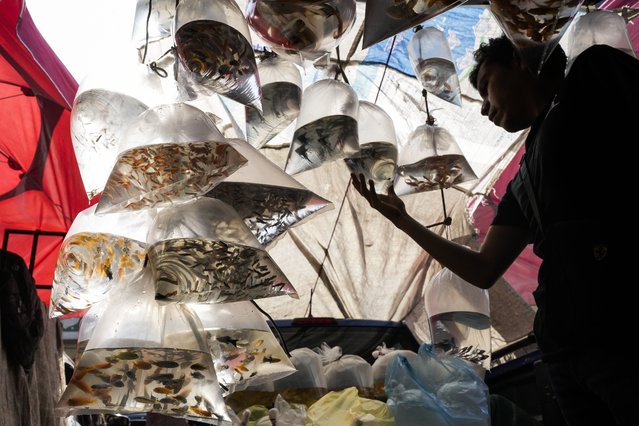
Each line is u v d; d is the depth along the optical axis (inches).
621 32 74.8
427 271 129.6
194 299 50.8
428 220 126.0
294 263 127.0
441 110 109.9
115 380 50.3
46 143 90.7
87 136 58.9
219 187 60.9
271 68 72.0
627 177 45.4
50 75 79.5
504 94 57.7
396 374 87.0
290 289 54.0
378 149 76.4
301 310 136.3
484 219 130.7
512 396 109.9
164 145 51.6
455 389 85.7
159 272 50.5
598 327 44.6
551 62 55.9
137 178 52.0
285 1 53.0
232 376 62.4
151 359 51.2
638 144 45.1
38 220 99.6
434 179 88.1
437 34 82.4
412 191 89.4
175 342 52.3
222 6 55.9
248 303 66.6
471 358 95.2
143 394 50.2
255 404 90.7
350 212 120.4
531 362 106.2
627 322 43.9
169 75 65.1
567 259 46.7
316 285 131.0
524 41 46.5
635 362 43.6
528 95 57.0
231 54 55.0
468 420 83.2
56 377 73.2
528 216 55.0
